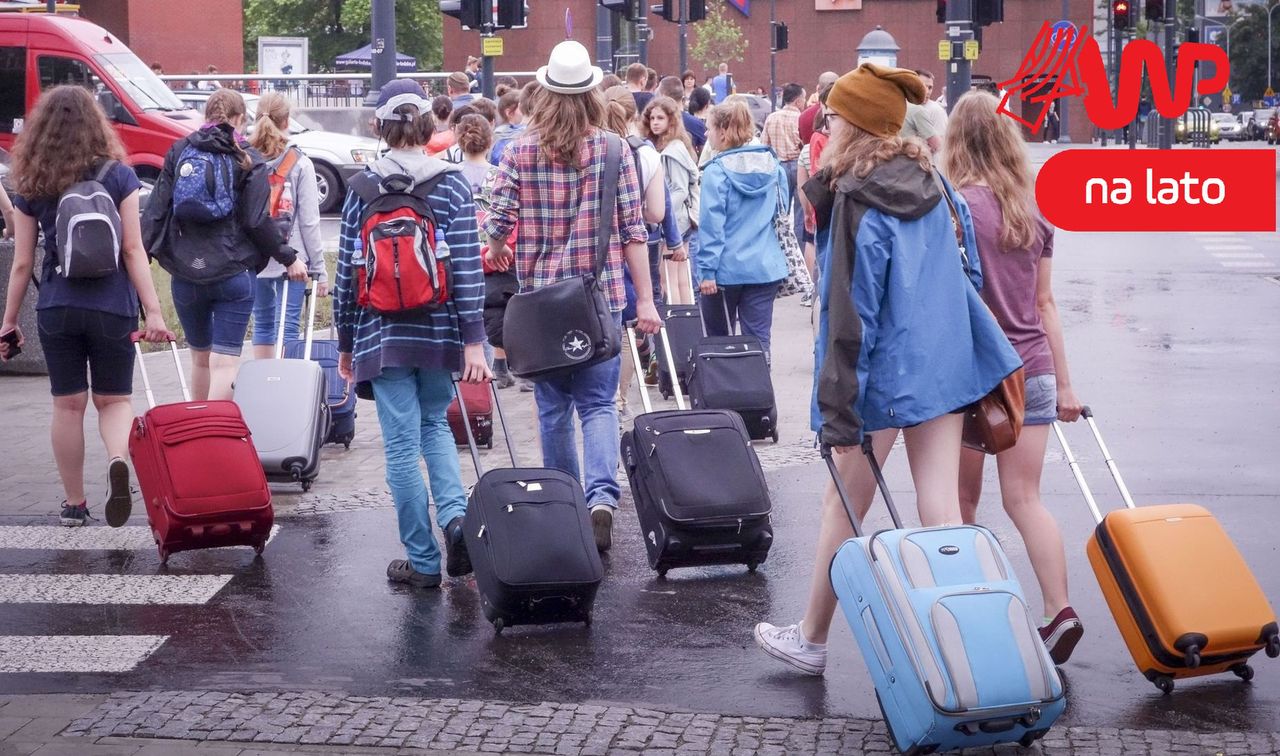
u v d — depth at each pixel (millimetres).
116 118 21953
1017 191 5504
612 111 8344
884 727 5031
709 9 63625
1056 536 5621
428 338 6352
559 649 5883
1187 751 4793
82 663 5758
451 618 6273
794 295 17859
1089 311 15914
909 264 4840
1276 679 5457
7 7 24328
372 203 6316
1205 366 12453
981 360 4988
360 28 80188
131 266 7484
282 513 8000
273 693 5387
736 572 6910
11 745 4902
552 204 6785
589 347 6594
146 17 46969
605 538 7004
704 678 5543
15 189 7387
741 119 10102
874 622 4555
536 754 4848
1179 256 21703
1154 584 5117
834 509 5297
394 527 7715
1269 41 115812
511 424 10320
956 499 5098
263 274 9945
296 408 8406
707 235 10039
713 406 9594
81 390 7641
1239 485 8406
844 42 71562
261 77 30000
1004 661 4363
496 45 18266
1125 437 9734
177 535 6863
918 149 4898
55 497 8375
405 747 4902
